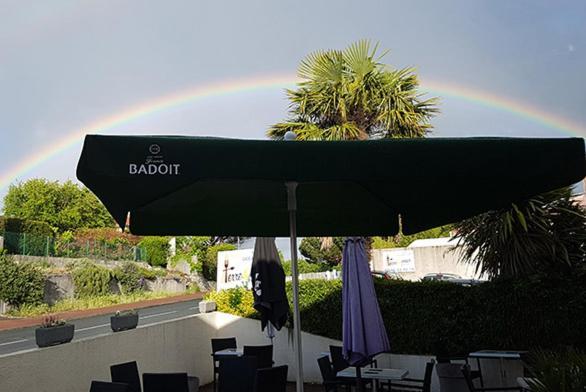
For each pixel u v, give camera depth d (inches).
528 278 304.5
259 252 324.8
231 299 432.8
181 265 1672.0
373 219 211.2
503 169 105.9
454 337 331.0
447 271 932.6
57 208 1812.3
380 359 350.6
